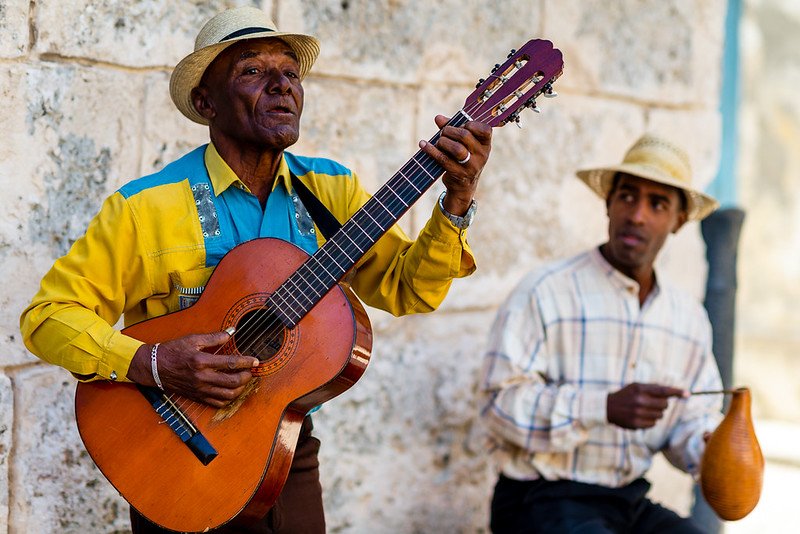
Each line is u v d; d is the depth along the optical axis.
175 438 2.29
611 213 3.35
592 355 3.31
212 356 2.23
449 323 3.83
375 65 3.54
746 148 9.10
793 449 6.90
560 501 3.20
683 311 3.44
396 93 3.61
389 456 3.68
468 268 2.41
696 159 4.70
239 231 2.40
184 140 3.13
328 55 3.41
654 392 3.02
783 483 6.14
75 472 2.96
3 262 2.77
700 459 3.21
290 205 2.46
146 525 2.37
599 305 3.32
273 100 2.32
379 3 3.52
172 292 2.39
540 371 3.28
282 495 2.42
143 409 2.31
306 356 2.29
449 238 2.30
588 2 4.17
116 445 2.30
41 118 2.81
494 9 3.87
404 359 3.70
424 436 3.78
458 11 3.75
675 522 3.29
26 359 2.84
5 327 2.79
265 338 2.33
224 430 2.27
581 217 4.23
